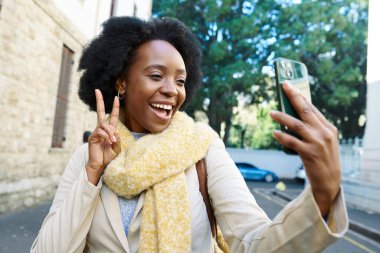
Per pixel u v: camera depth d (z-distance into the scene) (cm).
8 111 670
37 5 748
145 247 120
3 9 624
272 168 2558
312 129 73
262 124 3397
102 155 126
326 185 73
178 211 122
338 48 2225
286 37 2234
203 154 131
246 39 2223
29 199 757
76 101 1043
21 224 597
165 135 132
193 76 174
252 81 2153
